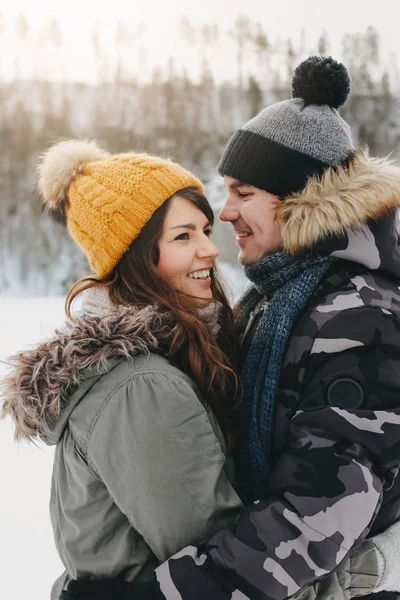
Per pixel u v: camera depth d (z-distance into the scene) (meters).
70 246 15.11
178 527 0.83
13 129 19.19
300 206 0.99
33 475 2.89
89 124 19.69
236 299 1.33
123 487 0.83
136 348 0.90
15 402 0.88
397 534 0.88
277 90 19.80
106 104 20.06
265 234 1.12
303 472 0.81
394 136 16.33
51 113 19.81
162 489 0.83
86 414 0.87
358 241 0.94
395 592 0.94
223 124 18.95
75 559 0.90
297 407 0.91
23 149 18.42
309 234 0.95
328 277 0.97
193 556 0.79
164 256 1.04
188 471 0.84
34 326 6.97
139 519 0.83
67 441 0.91
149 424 0.84
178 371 0.91
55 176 1.11
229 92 19.75
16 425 0.89
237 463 1.02
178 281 1.05
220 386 1.00
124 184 1.03
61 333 0.91
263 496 0.94
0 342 5.87
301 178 1.05
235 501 0.87
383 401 0.83
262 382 0.96
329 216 0.94
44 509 2.54
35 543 2.26
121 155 1.10
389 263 0.96
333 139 1.05
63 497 0.93
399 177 0.97
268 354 0.97
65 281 14.62
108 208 1.02
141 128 19.17
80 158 1.11
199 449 0.86
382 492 0.81
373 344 0.86
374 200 0.94
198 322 0.98
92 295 1.05
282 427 0.92
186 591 0.77
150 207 1.02
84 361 0.86
